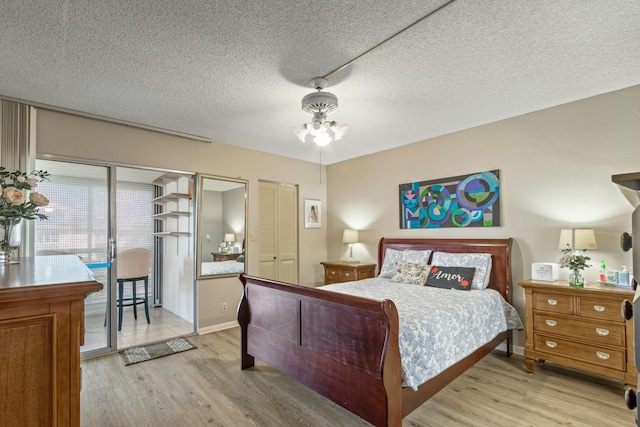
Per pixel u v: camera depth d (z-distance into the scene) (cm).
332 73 239
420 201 418
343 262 484
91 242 330
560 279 304
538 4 168
